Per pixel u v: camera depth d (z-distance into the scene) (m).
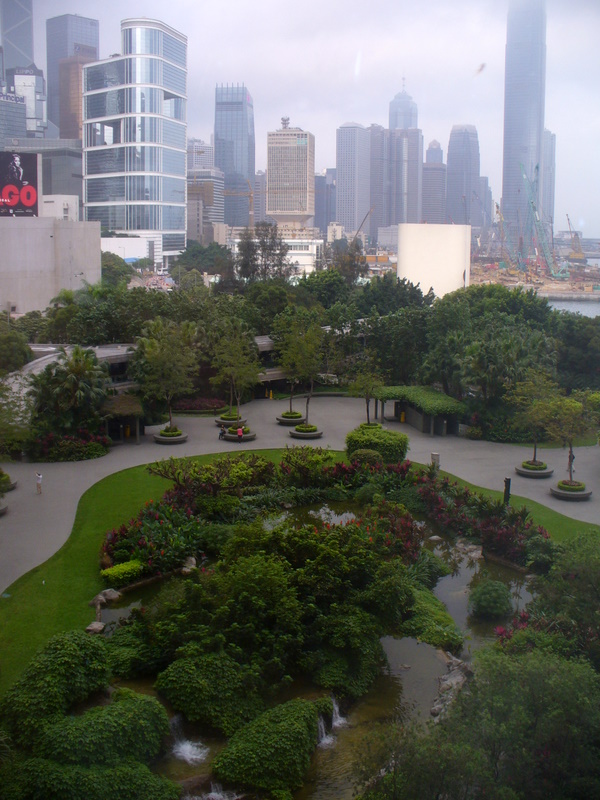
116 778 27.02
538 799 24.02
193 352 84.69
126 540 47.84
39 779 26.27
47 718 29.45
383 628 38.56
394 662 37.97
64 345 99.31
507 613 42.50
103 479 63.50
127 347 94.75
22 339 92.06
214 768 29.41
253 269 169.75
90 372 72.12
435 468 63.69
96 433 73.31
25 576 44.78
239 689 32.72
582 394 82.94
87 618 40.28
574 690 25.30
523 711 24.83
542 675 25.84
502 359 79.69
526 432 79.19
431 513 57.06
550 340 96.75
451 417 82.25
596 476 67.56
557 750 24.81
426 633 39.94
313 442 78.00
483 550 51.28
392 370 104.81
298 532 41.12
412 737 24.17
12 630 38.47
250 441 78.00
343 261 185.50
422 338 103.56
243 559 38.03
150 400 81.75
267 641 35.09
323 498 61.72
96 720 28.94
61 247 149.75
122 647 35.84
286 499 60.00
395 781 22.98
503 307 126.00
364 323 110.62
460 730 24.62
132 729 29.16
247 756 29.53
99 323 102.62
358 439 69.44
